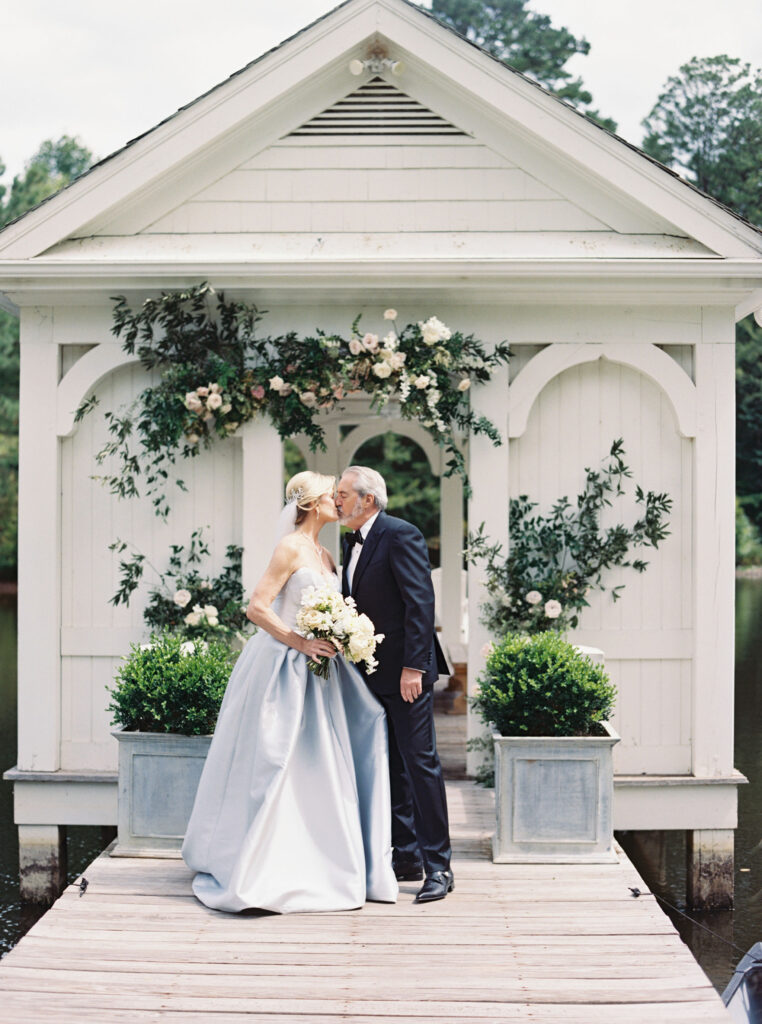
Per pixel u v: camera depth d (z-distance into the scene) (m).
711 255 6.33
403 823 5.04
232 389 6.35
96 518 6.67
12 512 31.34
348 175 6.52
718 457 6.51
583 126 6.30
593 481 6.58
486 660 6.12
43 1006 3.76
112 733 5.22
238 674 4.86
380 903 4.68
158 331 6.52
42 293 6.47
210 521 6.64
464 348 6.38
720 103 29.72
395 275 6.20
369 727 4.88
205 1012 3.73
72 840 8.53
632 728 6.59
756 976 4.24
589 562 6.55
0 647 17.19
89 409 6.62
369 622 4.56
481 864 5.14
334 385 6.32
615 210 6.48
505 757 5.17
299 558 4.78
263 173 6.53
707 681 6.52
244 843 4.53
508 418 6.51
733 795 6.50
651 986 3.95
